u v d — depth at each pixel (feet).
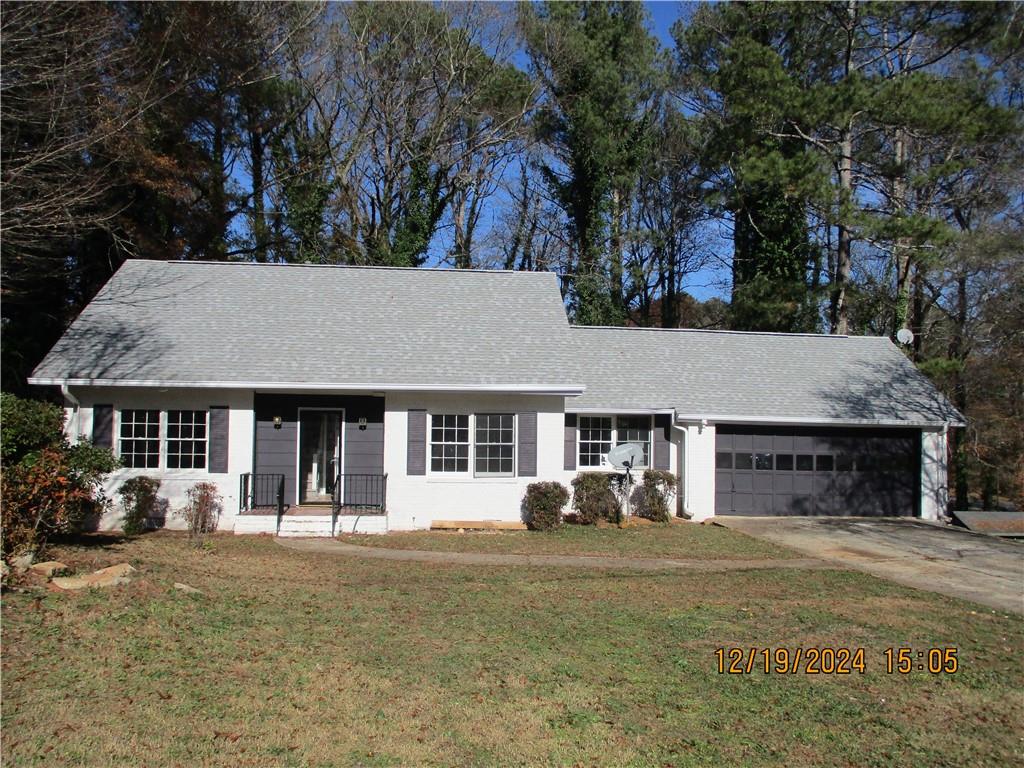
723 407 67.92
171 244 85.40
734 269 114.93
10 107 55.47
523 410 59.72
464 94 110.83
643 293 128.36
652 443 67.82
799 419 67.87
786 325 102.53
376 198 115.14
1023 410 74.49
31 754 17.92
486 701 22.36
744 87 87.71
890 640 29.99
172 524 56.03
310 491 60.34
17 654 23.40
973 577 43.32
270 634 27.71
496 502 59.11
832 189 79.87
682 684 24.52
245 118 103.45
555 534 56.39
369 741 19.45
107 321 60.85
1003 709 23.35
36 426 40.40
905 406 70.90
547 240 124.57
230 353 58.23
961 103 78.64
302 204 104.12
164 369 55.62
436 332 63.77
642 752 19.53
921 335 98.12
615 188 115.85
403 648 27.02
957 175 91.91
